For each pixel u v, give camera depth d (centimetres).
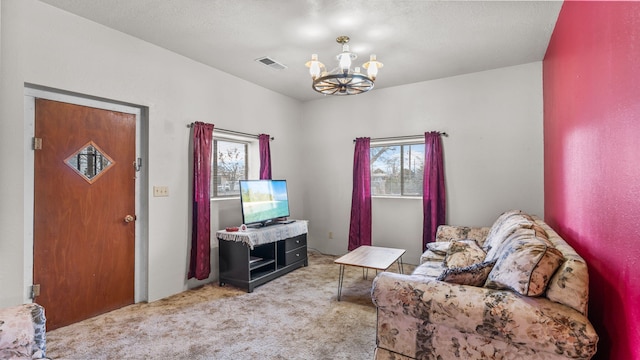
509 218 295
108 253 293
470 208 411
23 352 135
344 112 506
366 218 471
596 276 166
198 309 296
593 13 166
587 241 181
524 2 242
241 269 349
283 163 504
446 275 181
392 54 346
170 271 336
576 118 204
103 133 290
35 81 239
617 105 134
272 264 396
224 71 400
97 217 285
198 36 303
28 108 244
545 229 244
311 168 538
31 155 246
